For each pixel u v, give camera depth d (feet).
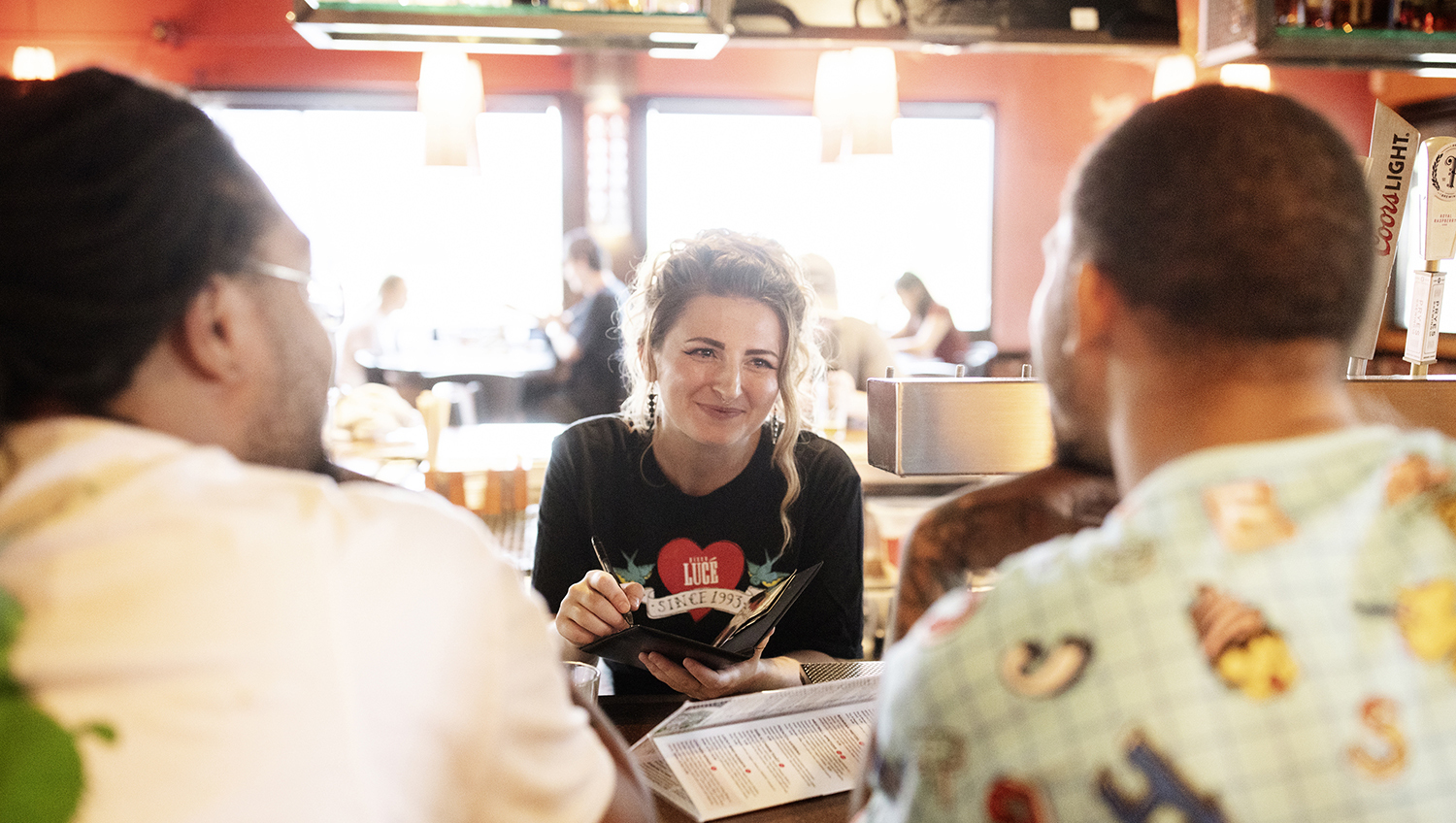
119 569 1.51
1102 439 1.99
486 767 1.73
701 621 4.96
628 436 5.06
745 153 21.47
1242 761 1.34
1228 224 1.53
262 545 1.58
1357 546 1.46
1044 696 1.44
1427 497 1.51
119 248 1.64
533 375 18.17
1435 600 1.42
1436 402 3.62
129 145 1.68
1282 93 1.68
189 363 1.79
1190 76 10.33
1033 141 21.53
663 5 7.41
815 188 21.70
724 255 4.62
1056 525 2.46
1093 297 1.72
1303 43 7.01
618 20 6.98
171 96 1.82
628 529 4.96
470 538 1.84
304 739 1.49
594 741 2.04
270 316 1.87
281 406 1.93
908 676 1.60
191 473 1.62
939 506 2.69
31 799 1.39
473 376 17.01
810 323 4.91
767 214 21.72
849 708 3.66
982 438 3.54
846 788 3.23
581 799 1.91
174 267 1.69
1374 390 3.58
